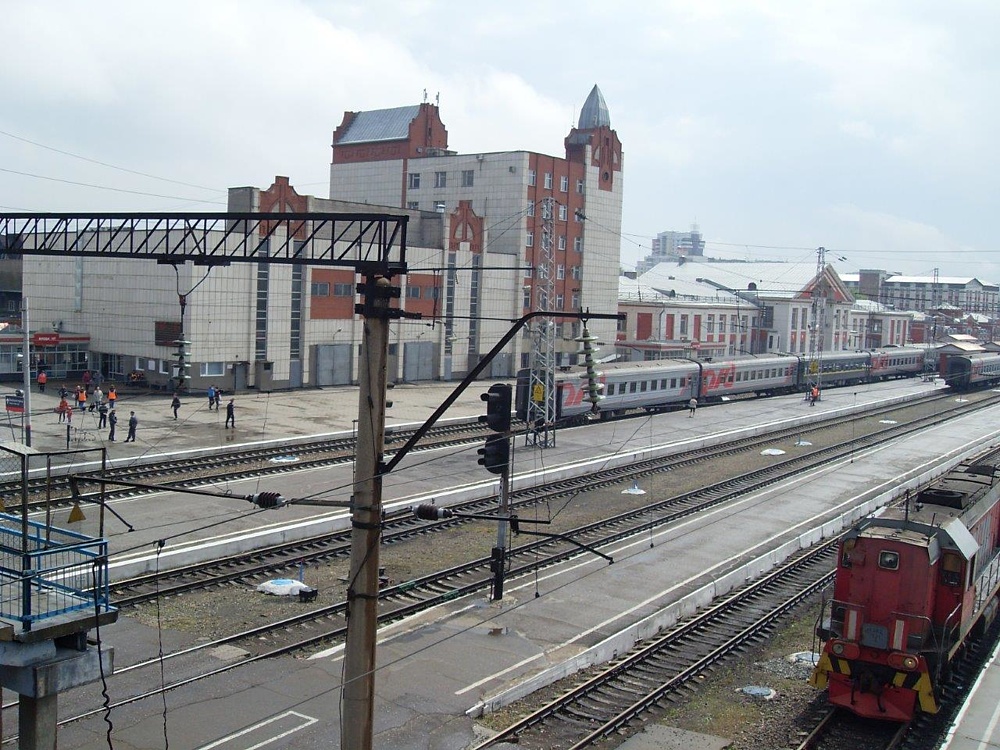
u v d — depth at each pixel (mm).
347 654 11172
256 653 18172
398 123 80375
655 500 34438
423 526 28531
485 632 19891
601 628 20531
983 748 14477
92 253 18016
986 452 28391
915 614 16500
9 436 37156
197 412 46656
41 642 11711
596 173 78812
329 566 24453
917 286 180500
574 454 41906
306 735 14820
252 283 54500
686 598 22578
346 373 60938
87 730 14578
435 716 15766
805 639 21359
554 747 15211
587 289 79125
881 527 17719
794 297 97625
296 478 33875
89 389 51875
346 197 82812
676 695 17719
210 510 28500
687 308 87000
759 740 15883
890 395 77438
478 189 74062
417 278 64500
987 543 21094
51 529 12852
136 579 21672
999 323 161375
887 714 16500
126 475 32344
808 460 44969
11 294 69312
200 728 14867
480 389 64062
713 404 66750
